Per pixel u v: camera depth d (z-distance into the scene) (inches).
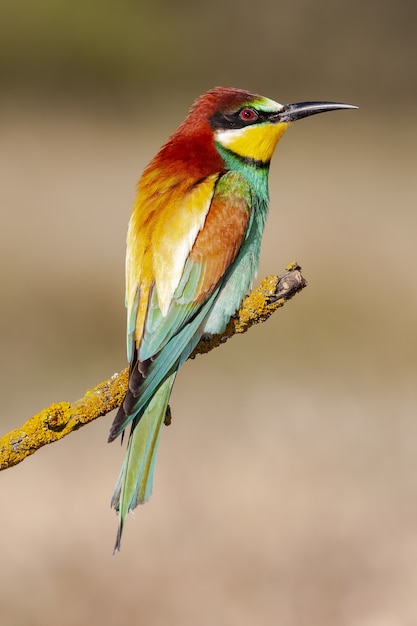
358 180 815.1
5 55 1084.5
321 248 656.4
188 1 1257.4
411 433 477.1
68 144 865.5
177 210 281.4
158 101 1056.8
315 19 1244.5
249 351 568.7
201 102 301.7
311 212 717.9
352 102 1080.2
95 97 1048.2
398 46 1198.3
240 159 300.7
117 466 448.5
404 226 698.8
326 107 305.1
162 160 293.4
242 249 290.2
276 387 536.7
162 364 270.5
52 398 522.3
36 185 764.6
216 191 288.8
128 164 824.3
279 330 586.2
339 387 536.7
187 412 502.0
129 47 1148.5
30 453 239.5
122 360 561.0
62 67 1085.8
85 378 546.3
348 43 1204.5
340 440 470.9
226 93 302.8
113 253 653.3
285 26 1236.5
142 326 271.6
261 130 301.9
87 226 690.8
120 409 247.3
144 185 288.8
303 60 1189.1
